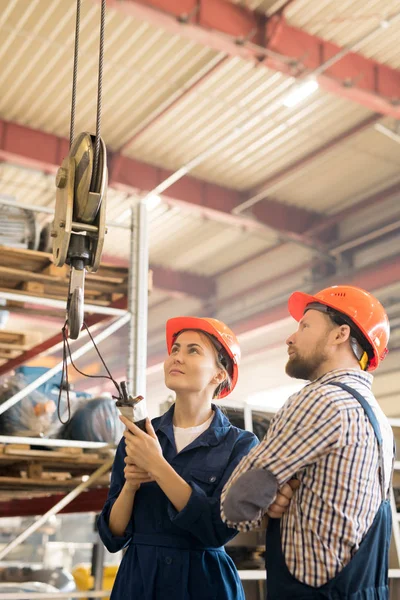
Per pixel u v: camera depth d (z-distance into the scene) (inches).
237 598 94.7
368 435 80.4
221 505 80.7
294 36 350.3
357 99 371.6
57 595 167.0
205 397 102.6
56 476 191.8
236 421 201.9
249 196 527.8
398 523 215.8
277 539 81.6
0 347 206.1
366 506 79.3
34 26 350.9
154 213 540.1
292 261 605.0
